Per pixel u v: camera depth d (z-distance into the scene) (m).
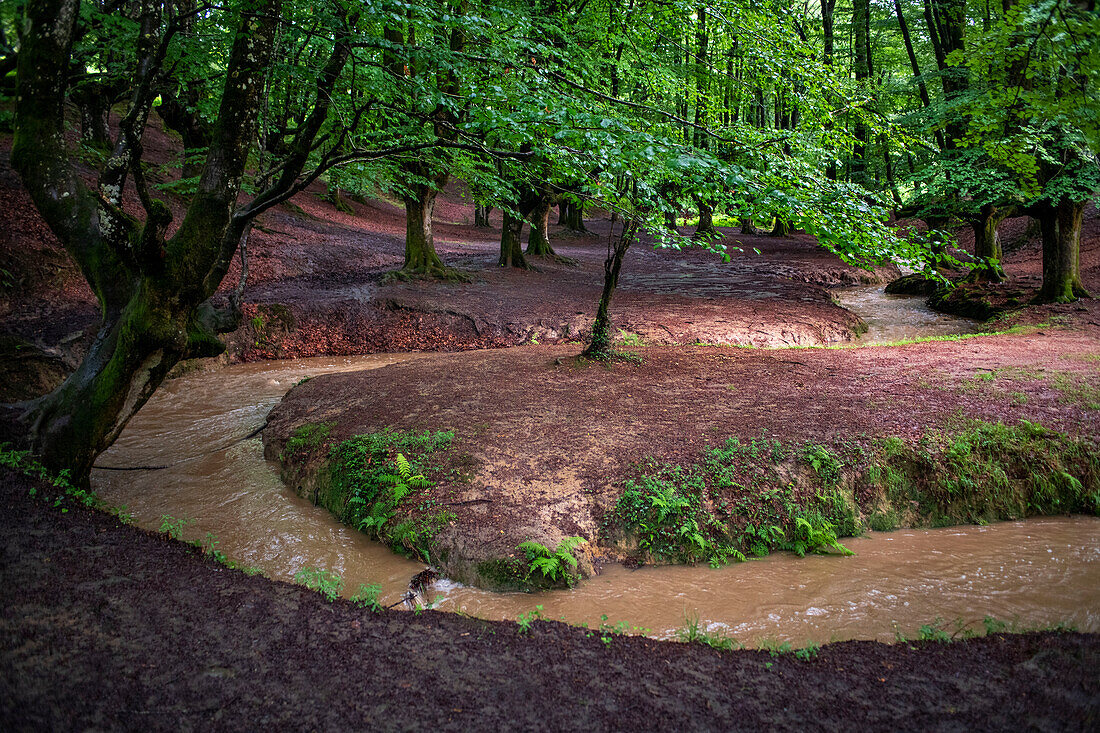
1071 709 2.97
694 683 3.44
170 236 17.06
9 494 5.02
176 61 6.99
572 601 5.29
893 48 27.73
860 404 8.11
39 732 2.57
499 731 2.90
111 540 4.73
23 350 10.52
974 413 7.60
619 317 16.22
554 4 11.34
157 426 9.93
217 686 3.09
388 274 18.52
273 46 5.88
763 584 5.53
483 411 8.37
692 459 6.75
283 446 8.41
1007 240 25.28
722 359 11.03
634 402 8.57
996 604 5.04
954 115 12.88
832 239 4.82
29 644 3.17
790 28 7.50
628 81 11.07
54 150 6.13
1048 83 3.94
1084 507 6.72
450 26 5.41
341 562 5.99
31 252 13.12
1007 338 12.50
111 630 3.46
